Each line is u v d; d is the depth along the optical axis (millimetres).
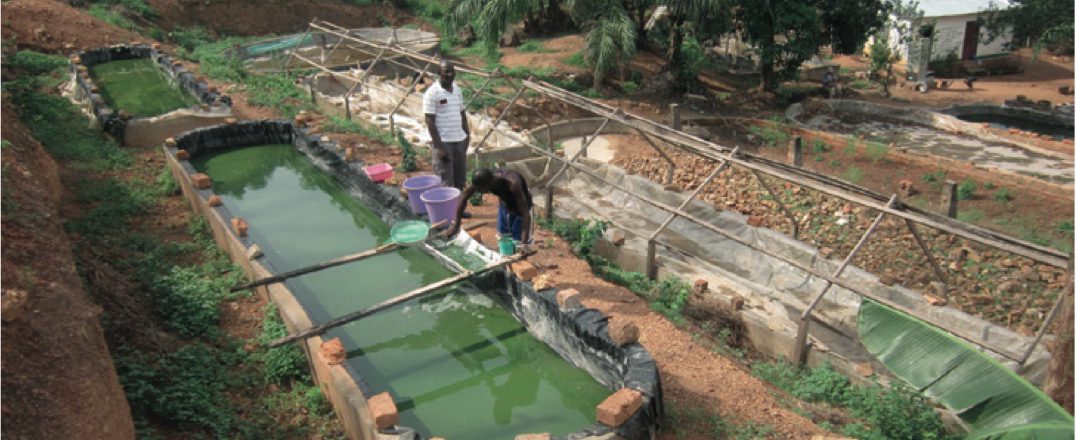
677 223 11852
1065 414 4477
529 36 30703
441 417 6281
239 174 11789
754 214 12828
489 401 6480
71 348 5160
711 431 5887
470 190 7832
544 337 7176
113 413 4984
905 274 10438
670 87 24516
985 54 32938
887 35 32875
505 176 7648
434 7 33500
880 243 11484
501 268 7656
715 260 11031
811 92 26266
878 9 24875
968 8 32219
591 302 7867
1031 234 12648
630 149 17219
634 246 11133
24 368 4711
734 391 6539
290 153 12602
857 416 6766
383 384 6738
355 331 7555
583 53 24266
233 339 7145
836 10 24141
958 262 10711
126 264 8258
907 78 30062
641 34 25453
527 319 7422
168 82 17422
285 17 28781
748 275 10578
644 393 5453
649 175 15008
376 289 8359
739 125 21422
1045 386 5863
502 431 6078
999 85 29703
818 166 17297
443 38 29609
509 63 25422
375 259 9031
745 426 5984
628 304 7949
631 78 25078
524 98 19547
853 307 9336
